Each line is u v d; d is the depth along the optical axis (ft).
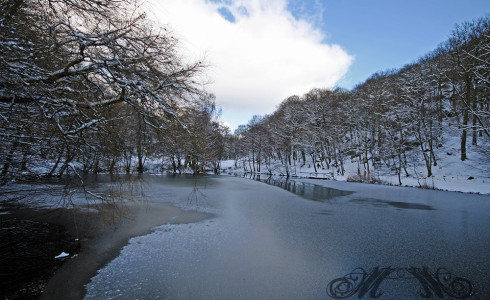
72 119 17.58
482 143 90.63
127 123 22.16
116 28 15.81
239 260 22.62
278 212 42.19
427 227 34.24
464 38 78.64
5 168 19.08
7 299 15.21
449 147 99.35
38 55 14.89
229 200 52.06
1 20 12.96
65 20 15.23
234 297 16.88
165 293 17.07
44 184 21.91
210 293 17.28
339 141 132.67
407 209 46.83
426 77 109.81
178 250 24.27
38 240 23.95
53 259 20.83
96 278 18.52
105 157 23.26
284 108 170.30
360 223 35.94
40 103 15.35
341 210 45.21
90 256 21.98
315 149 137.49
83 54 15.33
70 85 17.70
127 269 20.08
